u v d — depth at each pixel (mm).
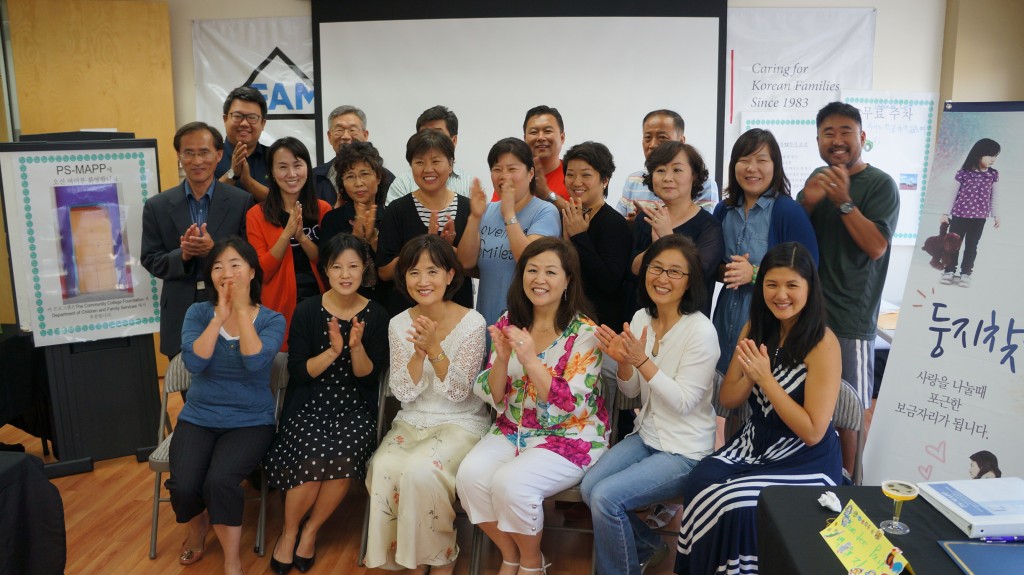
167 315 3301
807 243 2711
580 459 2416
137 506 3129
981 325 2316
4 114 4742
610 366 2727
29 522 2047
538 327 2539
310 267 3309
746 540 2088
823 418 2162
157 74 4727
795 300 2180
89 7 4598
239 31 4859
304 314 2797
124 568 2660
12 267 3322
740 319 2779
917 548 1491
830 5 4688
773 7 4688
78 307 3408
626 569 2299
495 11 4715
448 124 3594
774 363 2289
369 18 4773
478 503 2377
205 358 2564
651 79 4727
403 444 2584
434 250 2545
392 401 3064
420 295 2549
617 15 4672
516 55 4746
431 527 2457
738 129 4781
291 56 4863
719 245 2787
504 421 2566
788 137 4785
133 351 3568
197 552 2709
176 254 3205
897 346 2541
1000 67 4586
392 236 3008
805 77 4734
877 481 2566
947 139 2418
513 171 2785
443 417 2652
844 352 2973
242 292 2594
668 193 2791
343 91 4859
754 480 2146
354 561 2695
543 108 3484
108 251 3438
